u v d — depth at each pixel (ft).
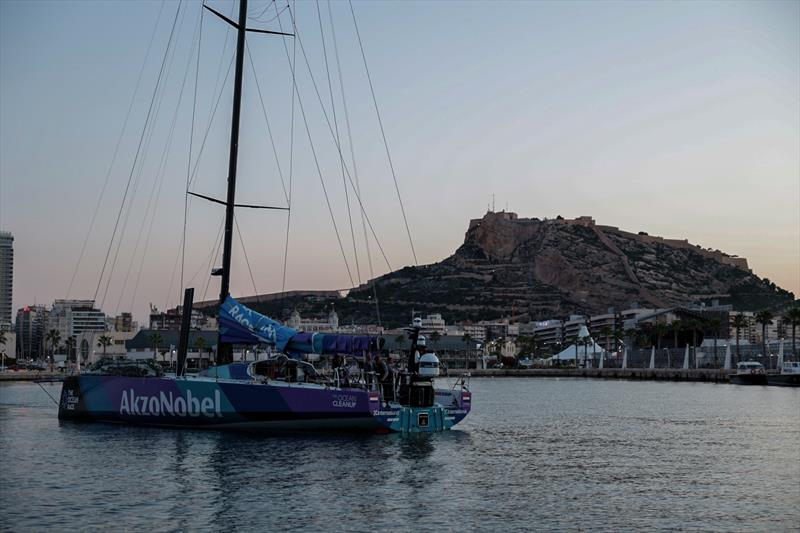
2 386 379.55
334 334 111.96
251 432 114.83
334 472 83.87
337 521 62.49
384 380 114.01
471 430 133.69
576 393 317.01
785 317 521.24
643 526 62.08
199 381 113.80
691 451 107.24
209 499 70.08
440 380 543.39
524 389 372.99
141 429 118.62
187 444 103.50
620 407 211.61
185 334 120.88
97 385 125.59
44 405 201.46
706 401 244.22
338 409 107.14
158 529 59.67
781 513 67.00
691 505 70.03
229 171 122.01
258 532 59.06
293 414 108.17
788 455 103.40
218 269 120.16
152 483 77.20
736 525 62.69
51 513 64.59
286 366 113.91
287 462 89.81
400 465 89.04
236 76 122.93
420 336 117.91
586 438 123.75
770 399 255.29
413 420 113.91
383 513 65.36
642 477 84.64
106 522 61.72
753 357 513.86
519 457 99.04
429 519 63.46
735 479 83.87
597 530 60.70
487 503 69.87
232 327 115.34
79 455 94.22
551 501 71.10
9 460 90.53
